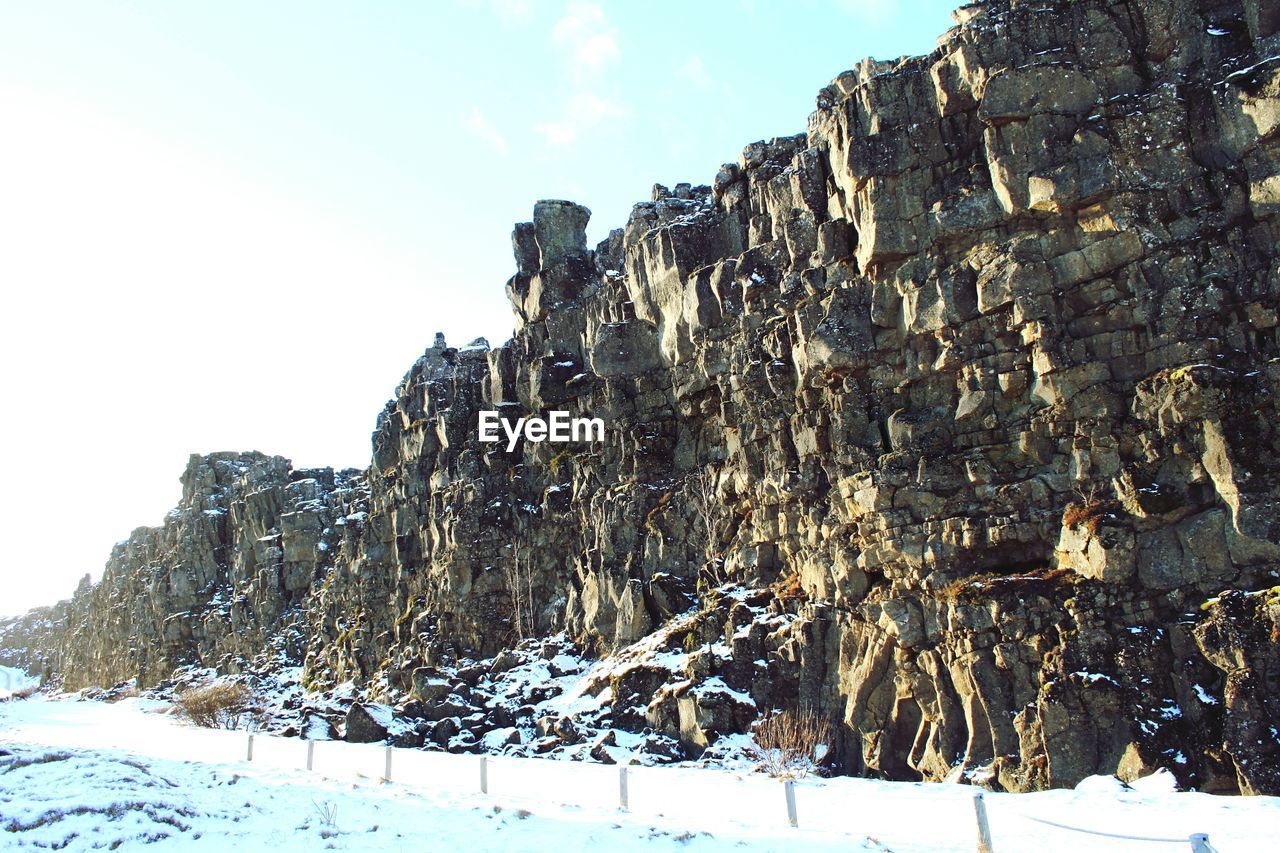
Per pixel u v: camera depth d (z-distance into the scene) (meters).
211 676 91.56
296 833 23.23
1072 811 22.64
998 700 31.59
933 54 38.41
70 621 162.75
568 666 49.78
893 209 37.94
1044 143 33.75
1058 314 33.47
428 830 23.64
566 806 26.08
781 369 42.75
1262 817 20.69
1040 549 33.38
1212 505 29.86
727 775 30.44
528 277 62.44
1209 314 30.81
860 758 35.47
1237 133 31.11
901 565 35.81
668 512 49.34
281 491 94.50
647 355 53.50
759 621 40.47
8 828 22.19
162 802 24.69
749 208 48.75
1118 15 34.47
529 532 58.06
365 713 44.75
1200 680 28.55
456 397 66.25
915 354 37.56
